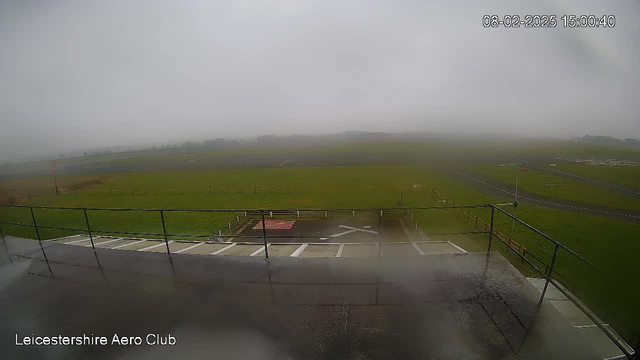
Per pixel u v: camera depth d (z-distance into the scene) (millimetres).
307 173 68000
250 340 3354
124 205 40219
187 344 3348
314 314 3775
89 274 5141
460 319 3617
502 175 60438
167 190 50250
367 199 40188
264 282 4629
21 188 53812
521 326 3486
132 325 3725
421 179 56438
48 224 30938
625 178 56125
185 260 5539
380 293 4227
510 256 18891
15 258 5875
